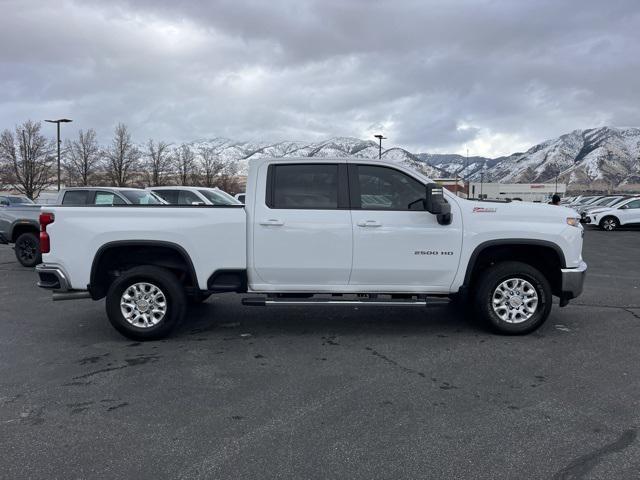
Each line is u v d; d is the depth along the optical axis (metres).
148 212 5.66
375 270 5.65
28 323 6.61
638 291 8.63
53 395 4.23
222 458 3.22
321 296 6.11
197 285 5.71
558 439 3.44
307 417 3.79
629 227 24.34
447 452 3.28
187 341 5.74
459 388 4.32
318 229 5.59
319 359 5.09
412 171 5.73
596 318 6.70
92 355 5.27
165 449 3.34
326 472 3.06
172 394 4.23
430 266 5.66
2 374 4.73
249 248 5.64
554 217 5.73
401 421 3.72
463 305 7.18
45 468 3.12
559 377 4.57
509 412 3.86
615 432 3.54
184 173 59.91
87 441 3.45
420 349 5.39
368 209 5.66
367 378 4.57
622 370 4.74
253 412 3.88
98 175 52.12
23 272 10.88
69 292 5.80
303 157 5.78
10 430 3.62
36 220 11.26
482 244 5.65
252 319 6.70
